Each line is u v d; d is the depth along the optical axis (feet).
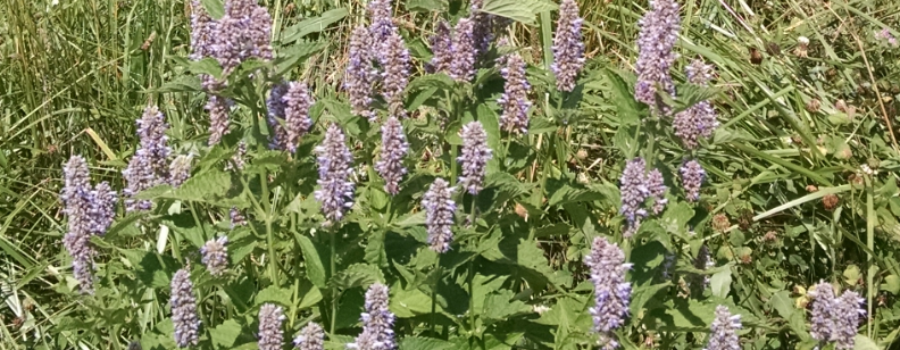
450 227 4.33
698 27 7.02
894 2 6.97
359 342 4.15
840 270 5.52
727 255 5.34
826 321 4.54
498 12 4.71
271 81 4.48
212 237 4.76
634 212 4.39
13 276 5.85
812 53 6.62
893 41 6.29
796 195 5.81
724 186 5.78
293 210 4.45
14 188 6.31
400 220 4.53
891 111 6.04
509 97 4.66
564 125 4.81
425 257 4.46
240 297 4.72
